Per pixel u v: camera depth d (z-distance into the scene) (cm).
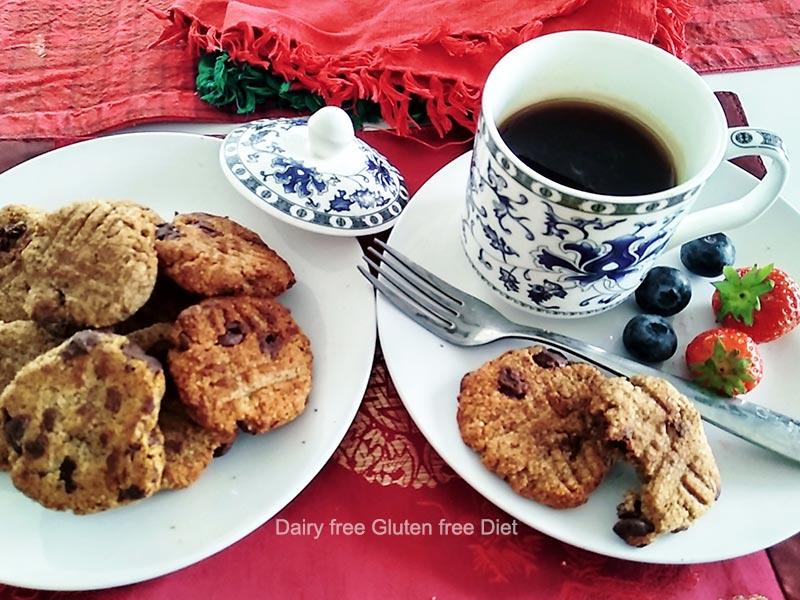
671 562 21
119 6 33
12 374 22
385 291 25
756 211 24
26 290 24
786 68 34
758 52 34
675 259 27
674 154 24
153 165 28
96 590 21
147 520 21
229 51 31
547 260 23
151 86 31
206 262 24
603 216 21
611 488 22
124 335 23
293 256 26
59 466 21
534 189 21
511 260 24
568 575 22
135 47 32
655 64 24
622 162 24
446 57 32
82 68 31
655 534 21
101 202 24
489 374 23
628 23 33
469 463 22
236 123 31
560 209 21
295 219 26
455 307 25
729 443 23
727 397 24
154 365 21
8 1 33
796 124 32
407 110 31
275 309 24
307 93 31
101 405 21
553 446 22
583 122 25
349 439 24
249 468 22
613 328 26
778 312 25
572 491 21
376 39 32
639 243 22
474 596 21
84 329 22
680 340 26
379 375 25
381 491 23
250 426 22
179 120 31
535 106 25
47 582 20
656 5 33
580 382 23
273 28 31
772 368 25
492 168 22
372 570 21
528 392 23
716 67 34
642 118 25
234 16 31
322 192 26
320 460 22
